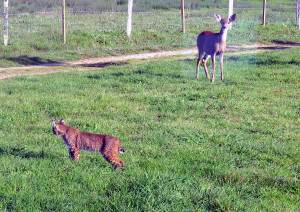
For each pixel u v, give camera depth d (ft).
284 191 18.17
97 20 96.43
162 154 22.22
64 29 71.87
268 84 40.93
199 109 32.42
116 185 17.37
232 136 25.98
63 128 20.03
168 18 102.83
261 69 47.55
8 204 15.99
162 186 16.49
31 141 24.62
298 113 31.68
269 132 27.02
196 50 72.64
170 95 36.76
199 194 16.51
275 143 24.57
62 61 63.52
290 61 51.72
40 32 77.87
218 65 51.47
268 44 78.23
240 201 16.46
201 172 19.61
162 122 29.14
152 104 34.47
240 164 21.21
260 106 33.37
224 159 21.39
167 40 79.66
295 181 18.79
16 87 40.50
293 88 39.50
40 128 27.58
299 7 89.35
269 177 19.12
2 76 51.08
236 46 73.36
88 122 28.27
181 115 30.86
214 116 30.66
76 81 43.80
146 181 17.01
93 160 20.99
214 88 39.19
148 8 120.88
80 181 18.20
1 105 33.27
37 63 61.57
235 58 56.13
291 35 85.05
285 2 147.95
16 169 19.62
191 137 25.35
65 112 31.32
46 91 38.73
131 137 25.70
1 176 18.54
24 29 81.76
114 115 31.01
